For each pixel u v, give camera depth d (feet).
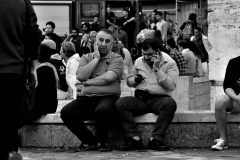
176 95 46.60
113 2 98.07
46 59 34.81
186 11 98.22
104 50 33.24
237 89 32.35
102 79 32.96
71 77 45.62
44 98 34.30
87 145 32.86
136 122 33.50
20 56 21.22
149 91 33.32
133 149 33.01
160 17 78.13
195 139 33.78
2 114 21.25
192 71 52.37
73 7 102.99
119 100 32.76
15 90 21.07
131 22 84.02
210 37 38.19
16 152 21.13
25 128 34.71
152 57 33.17
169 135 33.81
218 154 30.71
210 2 38.09
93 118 33.65
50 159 29.48
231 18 37.63
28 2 21.77
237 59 32.45
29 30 21.66
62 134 34.40
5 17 20.81
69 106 32.50
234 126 33.42
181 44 54.24
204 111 34.06
